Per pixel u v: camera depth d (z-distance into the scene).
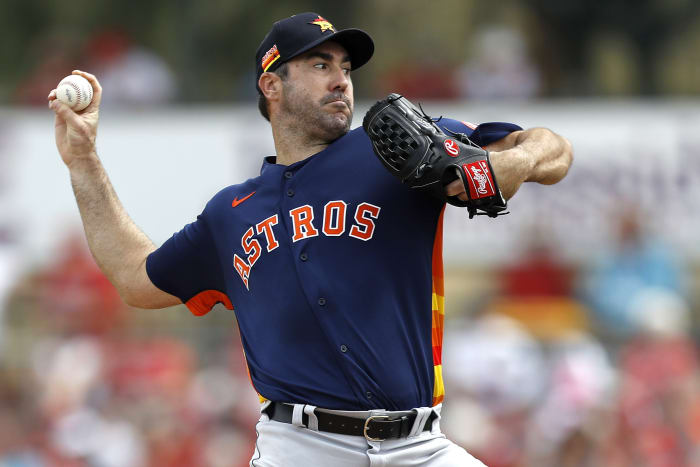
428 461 12.31
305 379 12.07
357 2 58.59
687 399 28.47
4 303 33.34
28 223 35.84
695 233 36.44
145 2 55.62
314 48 12.85
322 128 12.85
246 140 36.56
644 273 34.81
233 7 55.00
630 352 30.33
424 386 12.21
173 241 13.55
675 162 36.69
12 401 29.92
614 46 50.97
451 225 36.53
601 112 37.19
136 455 28.89
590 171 36.84
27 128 36.12
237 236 12.79
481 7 57.69
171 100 46.12
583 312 34.25
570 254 36.03
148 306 14.07
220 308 34.47
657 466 27.08
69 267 34.19
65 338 32.28
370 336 11.95
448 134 12.09
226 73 54.25
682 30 51.75
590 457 26.70
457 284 35.91
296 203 12.47
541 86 46.59
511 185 11.95
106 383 30.25
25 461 28.67
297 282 12.18
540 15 49.06
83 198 14.02
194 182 36.56
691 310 34.62
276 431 12.30
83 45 45.78
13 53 58.03
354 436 11.98
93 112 14.05
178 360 31.03
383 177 12.30
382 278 12.08
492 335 30.05
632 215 36.25
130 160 36.50
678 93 54.53
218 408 29.64
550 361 29.34
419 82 44.78
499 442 28.02
